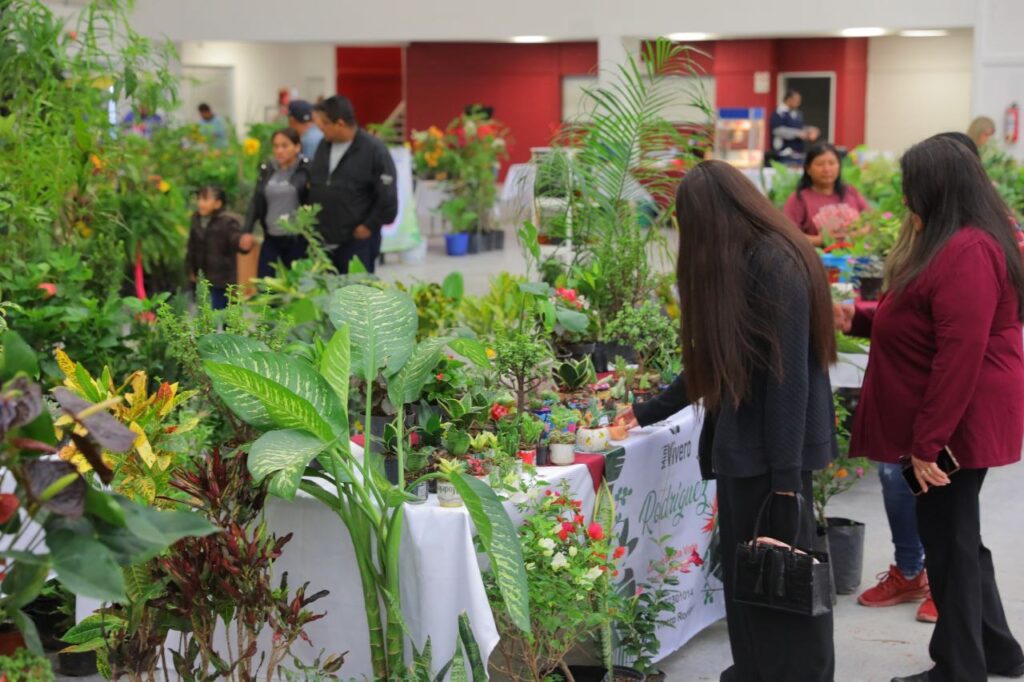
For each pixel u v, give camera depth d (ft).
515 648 11.07
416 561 10.03
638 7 48.96
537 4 50.08
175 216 25.50
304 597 10.37
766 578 10.43
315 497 10.28
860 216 22.30
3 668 7.08
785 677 10.89
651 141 17.22
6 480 9.92
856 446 12.24
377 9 51.60
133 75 20.24
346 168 25.12
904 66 64.90
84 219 19.16
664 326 14.08
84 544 6.70
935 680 12.03
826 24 47.29
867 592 14.74
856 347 14.48
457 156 46.73
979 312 10.94
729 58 62.80
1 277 14.80
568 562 10.28
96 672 12.71
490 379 12.03
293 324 14.15
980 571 12.25
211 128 49.14
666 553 12.42
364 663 10.68
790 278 10.23
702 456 11.28
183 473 9.94
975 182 11.29
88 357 14.67
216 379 9.69
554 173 16.85
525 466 10.80
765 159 54.13
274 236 25.98
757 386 10.52
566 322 13.74
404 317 10.84
